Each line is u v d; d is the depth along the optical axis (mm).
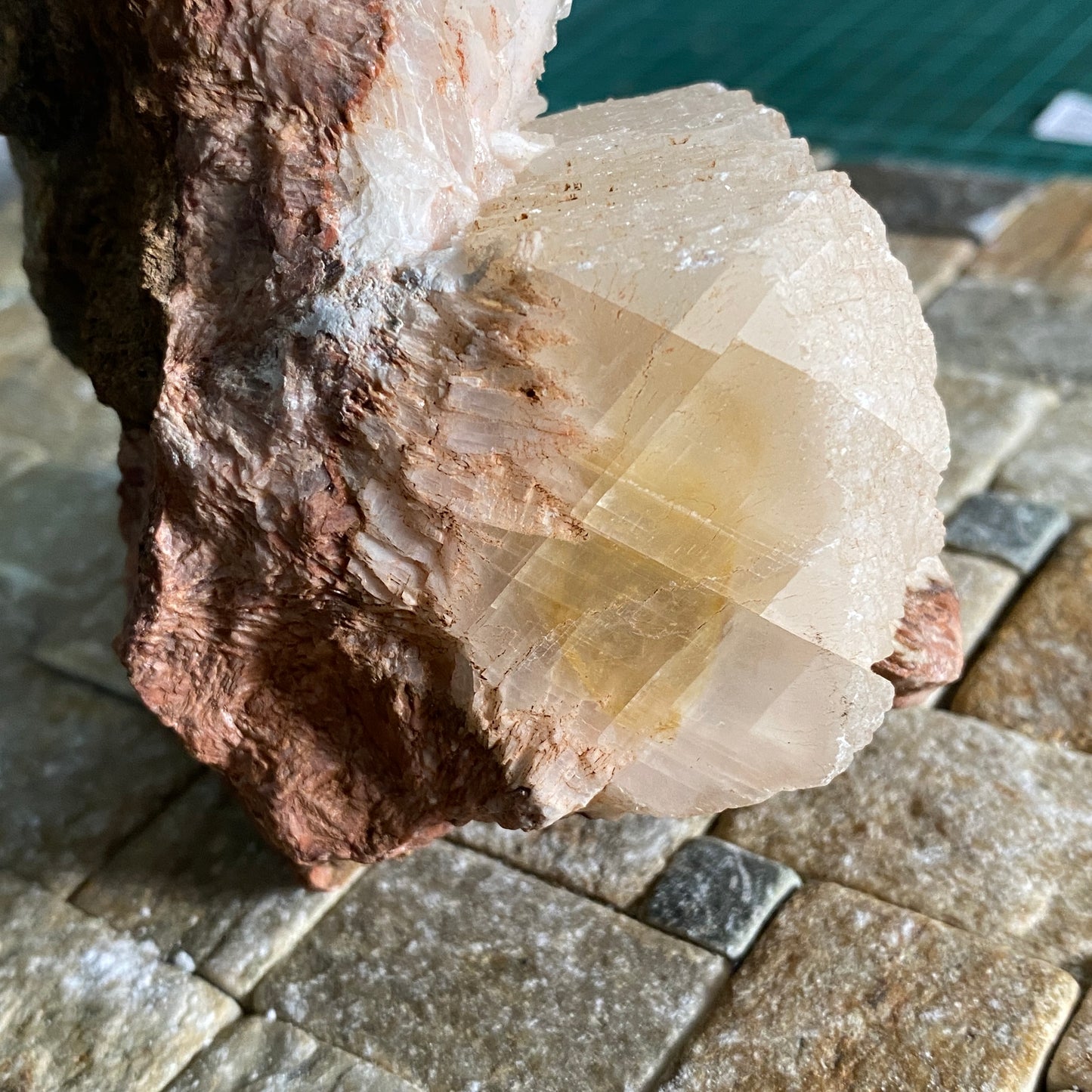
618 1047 167
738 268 138
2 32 169
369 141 148
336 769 171
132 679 165
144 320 165
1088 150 382
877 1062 160
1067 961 169
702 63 481
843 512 149
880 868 184
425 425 146
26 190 190
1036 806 189
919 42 474
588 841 195
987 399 275
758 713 153
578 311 141
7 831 207
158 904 193
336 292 146
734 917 180
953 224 340
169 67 148
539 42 178
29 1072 172
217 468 151
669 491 146
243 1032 175
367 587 153
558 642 150
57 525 275
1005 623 220
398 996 176
